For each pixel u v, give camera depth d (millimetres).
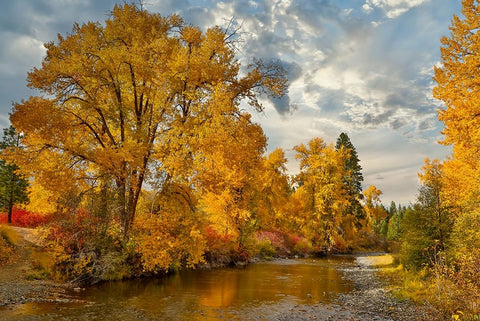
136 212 18625
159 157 16094
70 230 15219
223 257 24031
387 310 10969
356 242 51469
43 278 13625
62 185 15555
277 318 9844
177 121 16484
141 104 18688
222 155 17797
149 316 9617
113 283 14773
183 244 16672
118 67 16594
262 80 20141
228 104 16984
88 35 16188
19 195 25375
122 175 16172
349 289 15234
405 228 18719
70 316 9062
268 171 36781
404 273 18609
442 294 10797
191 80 18266
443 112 14523
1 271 13422
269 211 35812
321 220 39562
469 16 13750
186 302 11625
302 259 32406
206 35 18734
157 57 17297
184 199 19078
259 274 19922
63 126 15344
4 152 15203
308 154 42250
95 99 16734
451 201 17016
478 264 10070
